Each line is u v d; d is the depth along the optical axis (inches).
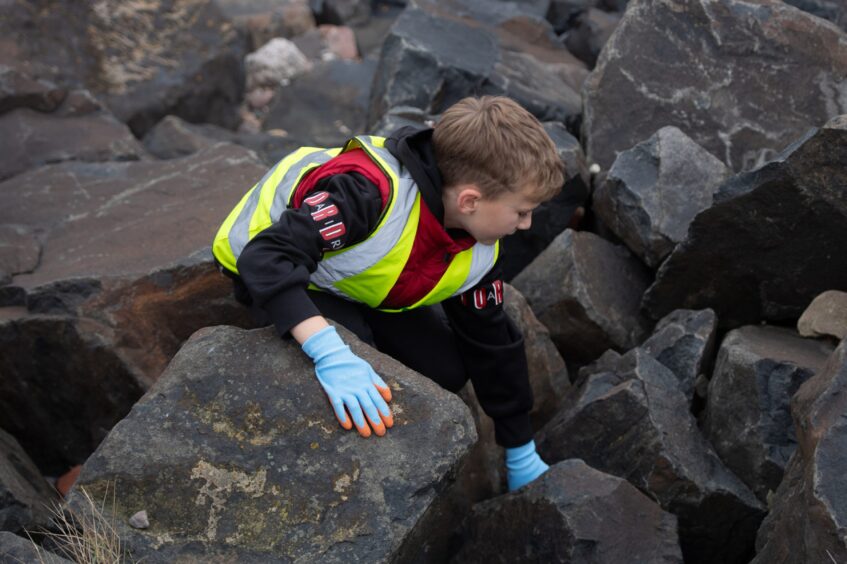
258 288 82.1
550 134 161.3
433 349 106.9
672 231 137.0
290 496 78.4
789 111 153.9
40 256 137.7
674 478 109.6
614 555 96.2
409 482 78.7
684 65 159.2
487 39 191.8
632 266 145.3
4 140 175.3
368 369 82.3
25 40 200.8
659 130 145.2
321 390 82.5
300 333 82.4
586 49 217.0
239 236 92.0
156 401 82.2
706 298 132.2
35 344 126.0
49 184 158.2
